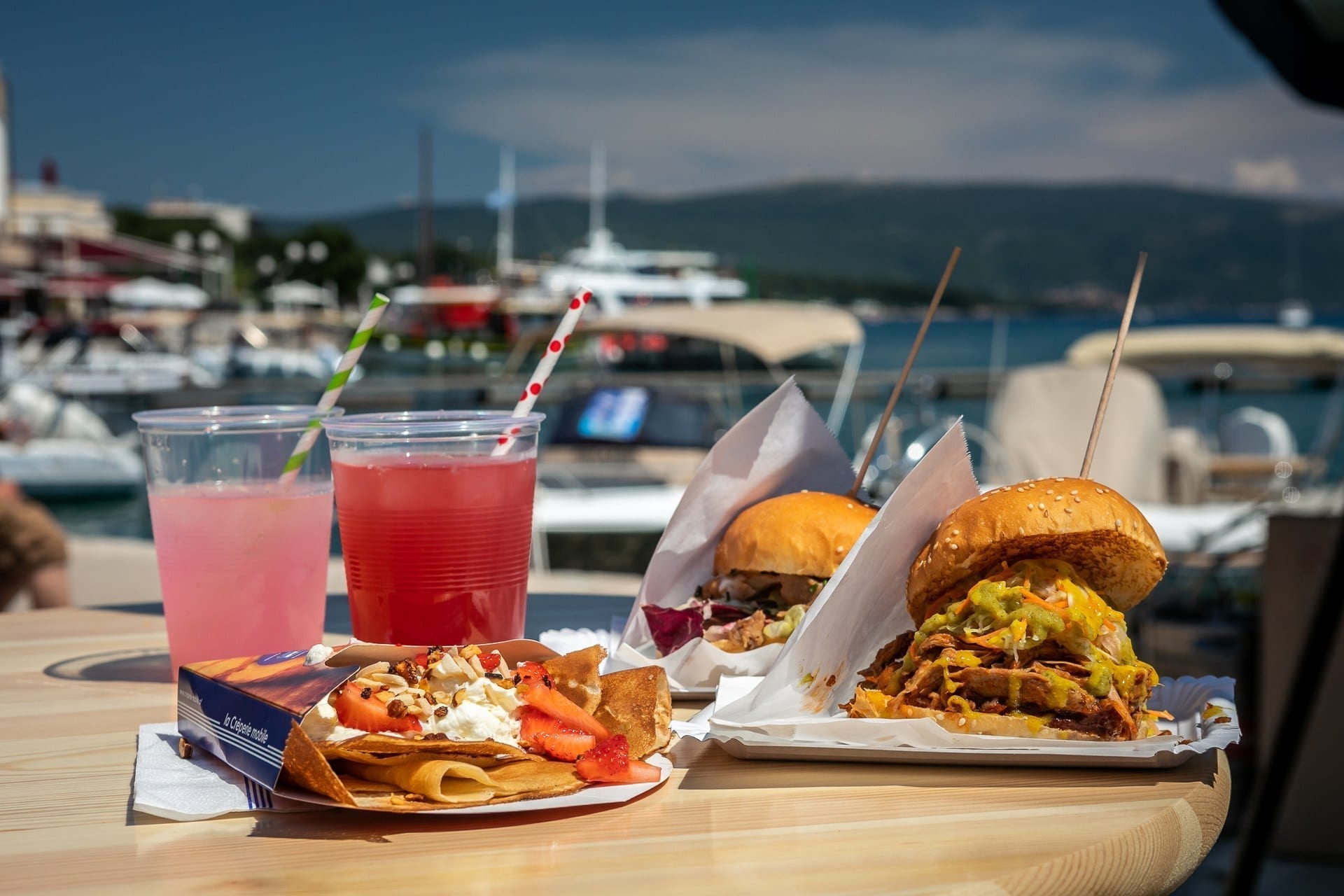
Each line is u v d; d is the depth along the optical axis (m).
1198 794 0.70
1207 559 3.08
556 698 0.73
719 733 0.74
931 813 0.69
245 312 23.48
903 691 0.76
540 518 3.57
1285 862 1.96
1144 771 0.73
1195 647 2.24
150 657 0.95
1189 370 6.87
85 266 19.36
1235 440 6.42
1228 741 0.74
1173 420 6.63
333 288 37.03
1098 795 0.70
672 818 0.68
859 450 4.21
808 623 0.77
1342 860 1.96
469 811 0.67
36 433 7.63
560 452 4.86
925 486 0.78
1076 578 0.76
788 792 0.71
